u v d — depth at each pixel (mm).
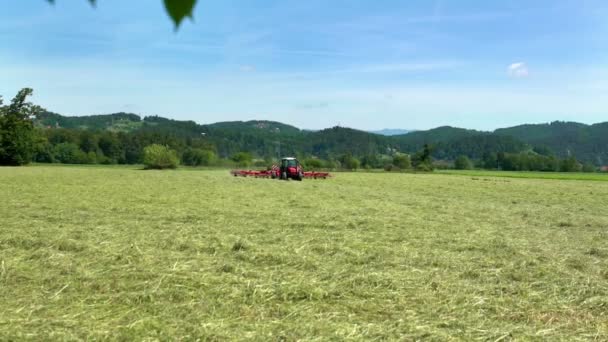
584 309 6180
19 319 5301
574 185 36469
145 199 17969
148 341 4812
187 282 6863
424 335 5148
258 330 5184
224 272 7566
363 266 8133
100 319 5434
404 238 10789
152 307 5855
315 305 6082
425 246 9953
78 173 39469
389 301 6301
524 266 8312
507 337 5180
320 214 14602
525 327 5516
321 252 9180
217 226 11992
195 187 24812
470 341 5059
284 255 8633
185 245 9406
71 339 4781
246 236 10641
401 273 7695
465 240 10672
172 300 6156
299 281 7047
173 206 15977
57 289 6539
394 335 5133
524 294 6719
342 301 6266
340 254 8938
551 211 17797
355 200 19828
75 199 17609
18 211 14086
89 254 8594
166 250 9141
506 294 6738
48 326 5141
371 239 10578
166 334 5004
